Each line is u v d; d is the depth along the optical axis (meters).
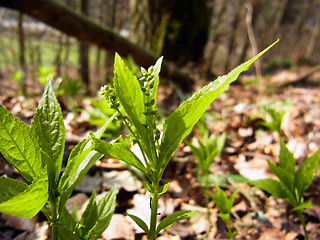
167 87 0.73
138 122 0.12
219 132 0.42
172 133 0.12
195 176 0.31
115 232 0.22
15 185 0.11
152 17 0.79
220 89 0.11
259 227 0.24
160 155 0.12
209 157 0.25
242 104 0.56
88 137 0.13
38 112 0.12
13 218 0.22
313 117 0.47
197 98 0.11
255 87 0.79
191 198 0.28
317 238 0.23
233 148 0.37
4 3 0.45
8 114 0.11
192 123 0.12
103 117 0.31
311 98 0.64
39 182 0.10
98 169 0.29
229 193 0.28
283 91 0.76
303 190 0.17
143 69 0.11
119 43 0.60
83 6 0.80
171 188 0.29
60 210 0.12
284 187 0.17
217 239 0.23
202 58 0.85
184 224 0.24
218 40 1.03
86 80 1.00
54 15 0.50
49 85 0.12
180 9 0.77
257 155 0.35
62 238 0.12
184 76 0.75
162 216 0.25
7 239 0.21
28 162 0.12
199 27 0.80
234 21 1.11
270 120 0.41
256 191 0.28
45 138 0.12
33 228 0.22
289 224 0.24
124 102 0.11
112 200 0.14
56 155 0.12
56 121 0.12
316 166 0.17
